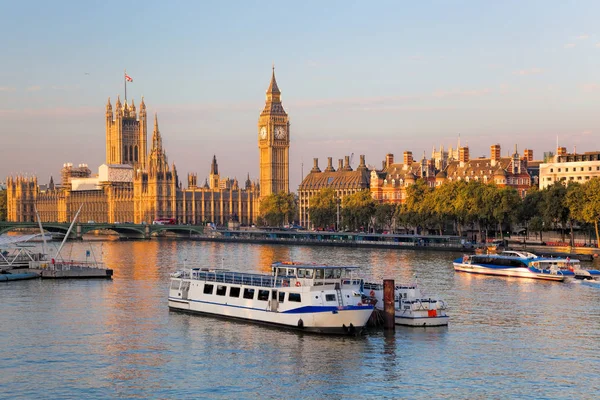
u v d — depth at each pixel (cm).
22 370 9962
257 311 12256
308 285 11956
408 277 17912
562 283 16775
